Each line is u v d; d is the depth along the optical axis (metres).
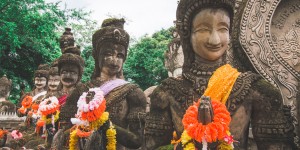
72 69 7.11
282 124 3.61
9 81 14.45
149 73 26.45
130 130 5.52
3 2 22.34
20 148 7.16
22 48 23.95
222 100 3.59
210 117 3.23
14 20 22.88
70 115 5.83
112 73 5.86
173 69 7.98
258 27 4.79
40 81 10.26
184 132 3.43
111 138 4.81
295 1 4.97
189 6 3.92
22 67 24.59
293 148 3.84
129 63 26.70
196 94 3.80
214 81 3.64
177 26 4.05
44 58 24.45
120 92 5.63
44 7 23.86
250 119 3.78
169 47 8.20
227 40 3.88
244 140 3.68
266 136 3.62
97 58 6.01
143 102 5.72
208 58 3.89
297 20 4.95
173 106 3.88
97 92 4.70
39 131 7.35
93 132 4.68
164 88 4.00
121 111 5.55
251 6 4.79
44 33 23.66
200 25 3.86
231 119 3.62
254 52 4.75
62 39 9.15
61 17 24.92
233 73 3.72
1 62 23.92
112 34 5.81
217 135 3.19
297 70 4.82
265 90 3.68
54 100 6.58
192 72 3.96
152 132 3.96
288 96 4.68
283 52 4.88
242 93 3.66
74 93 5.96
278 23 4.96
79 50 7.49
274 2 4.83
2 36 21.64
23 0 22.97
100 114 4.66
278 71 4.72
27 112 9.19
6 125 11.80
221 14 3.82
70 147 4.93
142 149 5.34
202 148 3.30
